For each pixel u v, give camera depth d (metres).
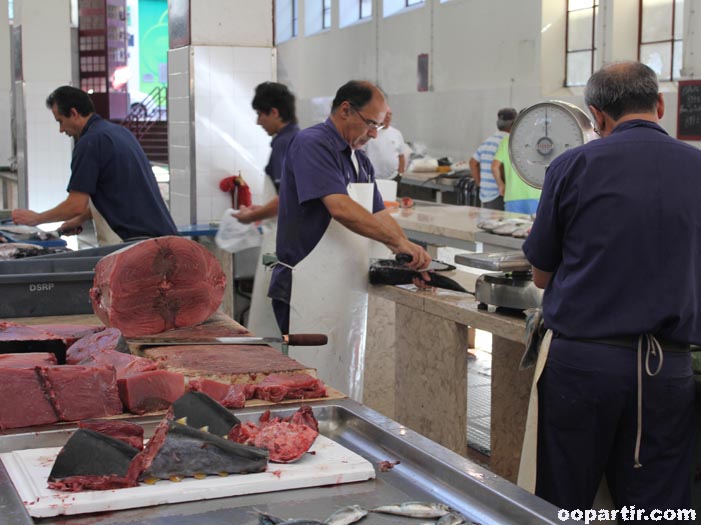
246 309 6.73
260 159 7.25
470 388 5.87
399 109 15.51
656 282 2.61
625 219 2.61
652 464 2.70
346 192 3.67
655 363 2.63
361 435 2.14
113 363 2.30
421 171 12.19
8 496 1.70
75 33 24.69
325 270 3.80
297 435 1.93
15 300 3.27
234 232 5.44
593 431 2.71
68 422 2.15
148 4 30.72
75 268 3.49
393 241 3.71
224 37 7.08
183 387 2.24
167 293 3.01
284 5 20.91
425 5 14.38
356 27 16.91
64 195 11.15
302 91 19.97
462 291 3.88
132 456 1.77
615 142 2.69
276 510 1.70
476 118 13.20
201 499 1.73
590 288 2.66
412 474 1.89
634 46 10.52
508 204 7.86
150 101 24.23
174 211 7.57
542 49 11.63
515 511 1.66
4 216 6.48
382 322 4.79
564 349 2.72
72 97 5.11
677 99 9.39
